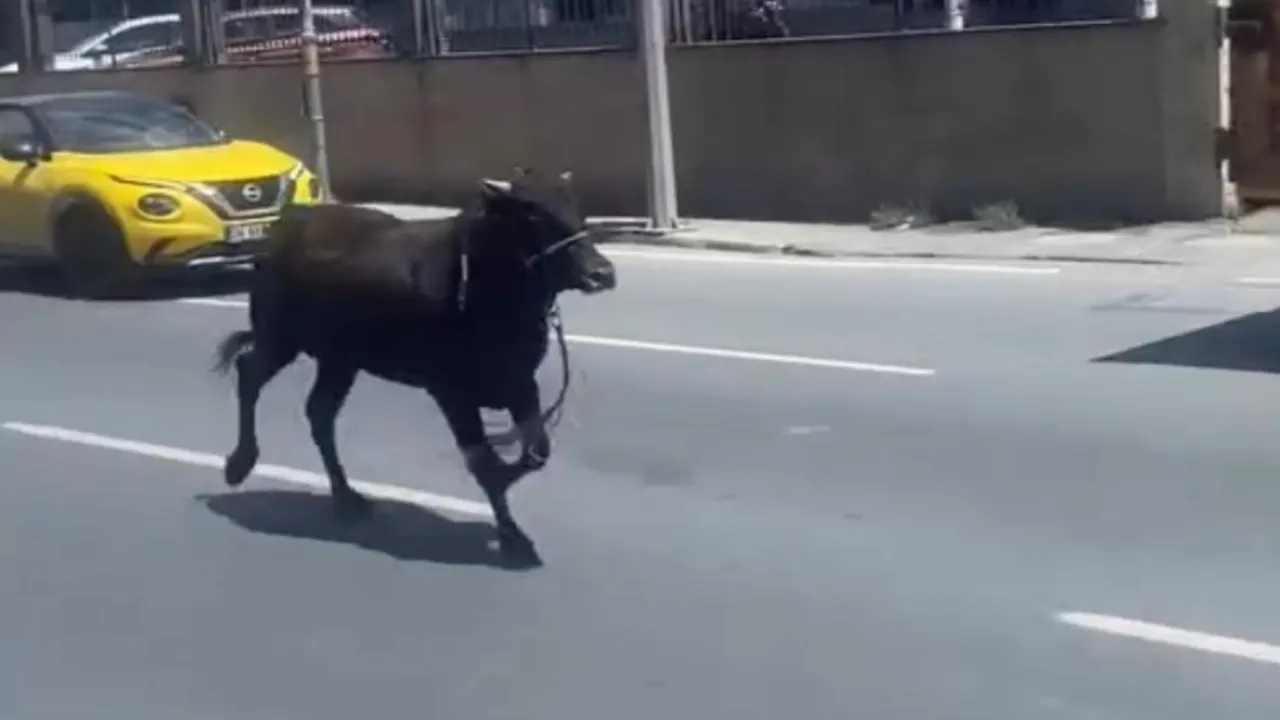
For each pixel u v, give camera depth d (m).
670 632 7.18
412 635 7.33
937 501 8.72
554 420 9.77
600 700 6.54
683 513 8.77
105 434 11.12
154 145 17.03
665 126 18.78
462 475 9.73
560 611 7.50
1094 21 17.20
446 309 7.92
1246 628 6.89
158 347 14.00
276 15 24.48
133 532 8.99
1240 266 15.03
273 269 8.78
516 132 21.53
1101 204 17.36
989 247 16.67
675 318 14.13
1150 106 16.92
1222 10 16.38
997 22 18.08
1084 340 12.36
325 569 8.26
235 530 8.93
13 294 17.00
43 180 16.67
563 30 21.09
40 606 7.94
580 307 14.85
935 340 12.65
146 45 27.02
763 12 19.52
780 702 6.43
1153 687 6.39
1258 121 11.98
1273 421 9.84
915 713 6.27
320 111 22.05
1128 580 7.46
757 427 10.41
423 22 22.41
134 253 16.03
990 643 6.87
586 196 20.91
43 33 28.23
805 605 7.39
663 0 19.81
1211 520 8.17
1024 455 9.45
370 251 8.30
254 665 7.10
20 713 6.73
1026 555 7.84
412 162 22.70
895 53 18.36
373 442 10.52
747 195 19.59
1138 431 9.77
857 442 9.93
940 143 18.23
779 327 13.52
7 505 9.59
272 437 10.80
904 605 7.32
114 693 6.89
